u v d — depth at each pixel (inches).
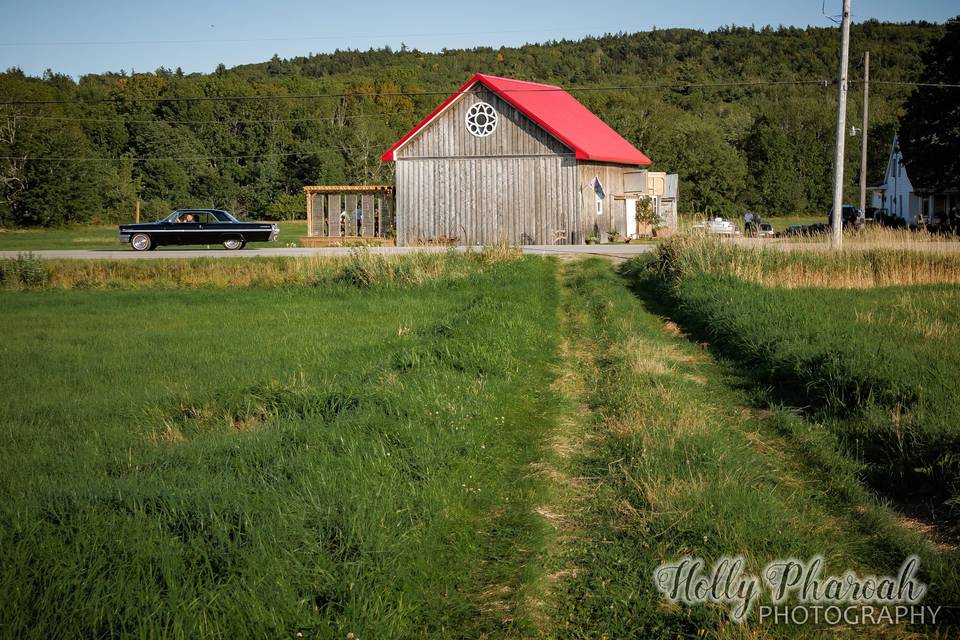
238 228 1274.6
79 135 3120.1
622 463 269.0
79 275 898.7
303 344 482.3
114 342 502.9
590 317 584.7
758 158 3280.0
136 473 235.1
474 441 281.3
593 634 172.6
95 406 340.5
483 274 792.3
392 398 315.6
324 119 3454.7
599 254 1079.0
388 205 1640.0
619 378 385.1
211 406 330.3
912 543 208.4
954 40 1553.9
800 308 509.0
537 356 445.7
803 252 740.0
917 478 246.2
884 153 3388.3
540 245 1344.7
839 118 884.0
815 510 233.1
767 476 259.0
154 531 185.9
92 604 154.7
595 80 5802.2
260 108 3427.7
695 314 555.2
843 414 315.3
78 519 192.1
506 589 191.8
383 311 622.2
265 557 175.5
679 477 246.7
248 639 153.3
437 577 193.6
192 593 161.2
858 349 370.6
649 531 215.9
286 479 225.1
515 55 7229.3
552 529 223.3
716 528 211.3
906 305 518.9
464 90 1365.7
